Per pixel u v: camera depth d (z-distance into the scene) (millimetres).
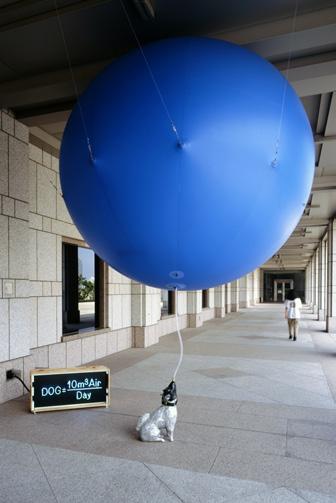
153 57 3186
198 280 3211
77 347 9055
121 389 6965
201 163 2631
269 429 5039
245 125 2750
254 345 12344
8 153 6520
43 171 8227
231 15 4246
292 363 9414
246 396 6551
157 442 4602
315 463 4086
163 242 2859
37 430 4988
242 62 3125
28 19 4395
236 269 3189
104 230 3049
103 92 3191
